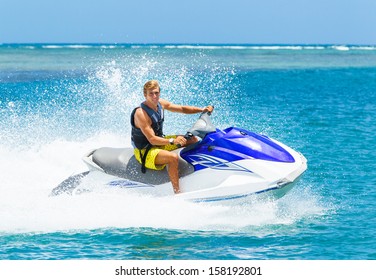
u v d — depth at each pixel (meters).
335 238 23.12
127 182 25.73
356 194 29.75
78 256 21.06
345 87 104.00
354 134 48.84
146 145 25.33
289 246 22.16
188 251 21.61
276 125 54.28
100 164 26.30
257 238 23.00
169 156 24.83
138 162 25.78
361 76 136.88
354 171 34.72
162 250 21.69
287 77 129.88
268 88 98.81
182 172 25.31
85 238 22.84
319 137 47.31
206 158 25.20
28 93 76.19
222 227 24.09
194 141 26.06
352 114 63.38
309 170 35.00
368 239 23.05
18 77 107.50
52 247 21.95
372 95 88.25
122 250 21.67
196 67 132.38
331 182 32.12
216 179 24.83
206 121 25.70
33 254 21.27
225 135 25.52
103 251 21.59
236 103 73.00
